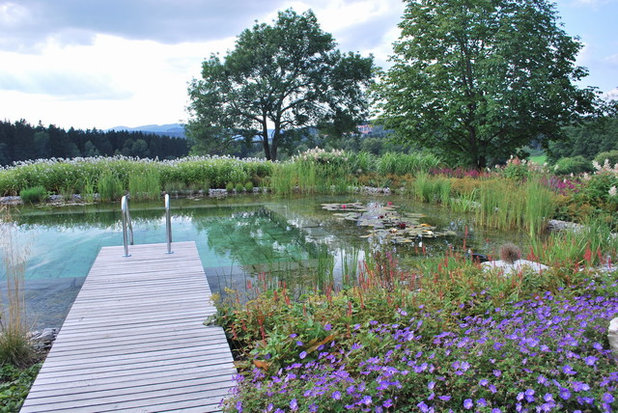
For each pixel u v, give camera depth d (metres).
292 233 7.27
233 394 2.15
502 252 4.49
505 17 14.76
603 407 1.70
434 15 16.14
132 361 2.63
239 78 27.05
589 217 6.62
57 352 2.73
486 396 1.94
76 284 4.77
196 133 26.83
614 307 2.79
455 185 10.83
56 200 11.67
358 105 28.86
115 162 13.88
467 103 14.96
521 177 10.52
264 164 16.06
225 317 3.26
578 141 22.98
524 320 2.73
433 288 3.50
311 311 3.20
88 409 2.14
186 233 7.39
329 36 27.77
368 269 4.10
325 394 1.97
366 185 14.17
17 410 2.30
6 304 4.04
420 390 2.03
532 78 14.02
